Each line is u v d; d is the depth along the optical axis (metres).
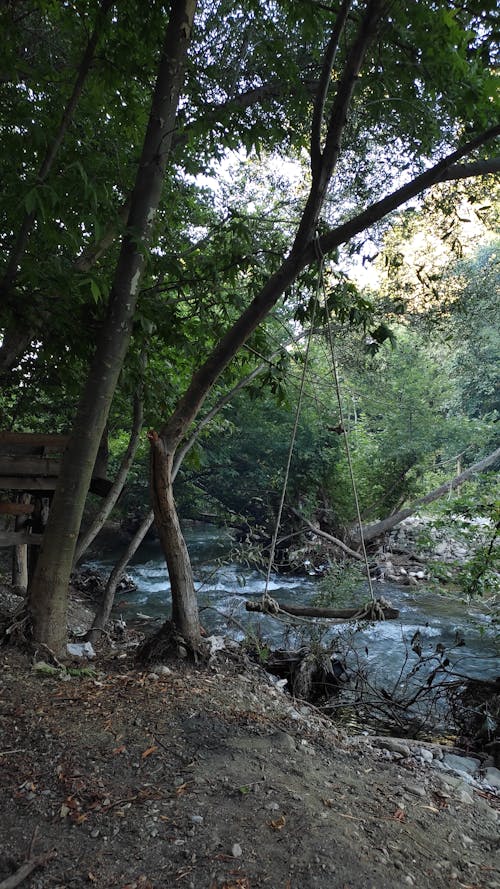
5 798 2.86
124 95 5.46
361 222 4.27
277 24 6.09
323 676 6.58
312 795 3.13
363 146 6.66
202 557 15.34
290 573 14.06
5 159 4.62
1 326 5.42
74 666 4.57
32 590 4.73
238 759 3.40
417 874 2.62
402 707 6.09
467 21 4.43
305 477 15.31
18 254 4.75
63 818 2.75
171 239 7.11
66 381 6.23
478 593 6.98
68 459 4.72
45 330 5.20
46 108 5.52
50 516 4.75
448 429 15.91
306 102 6.06
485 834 3.19
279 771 3.35
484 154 5.17
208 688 4.38
